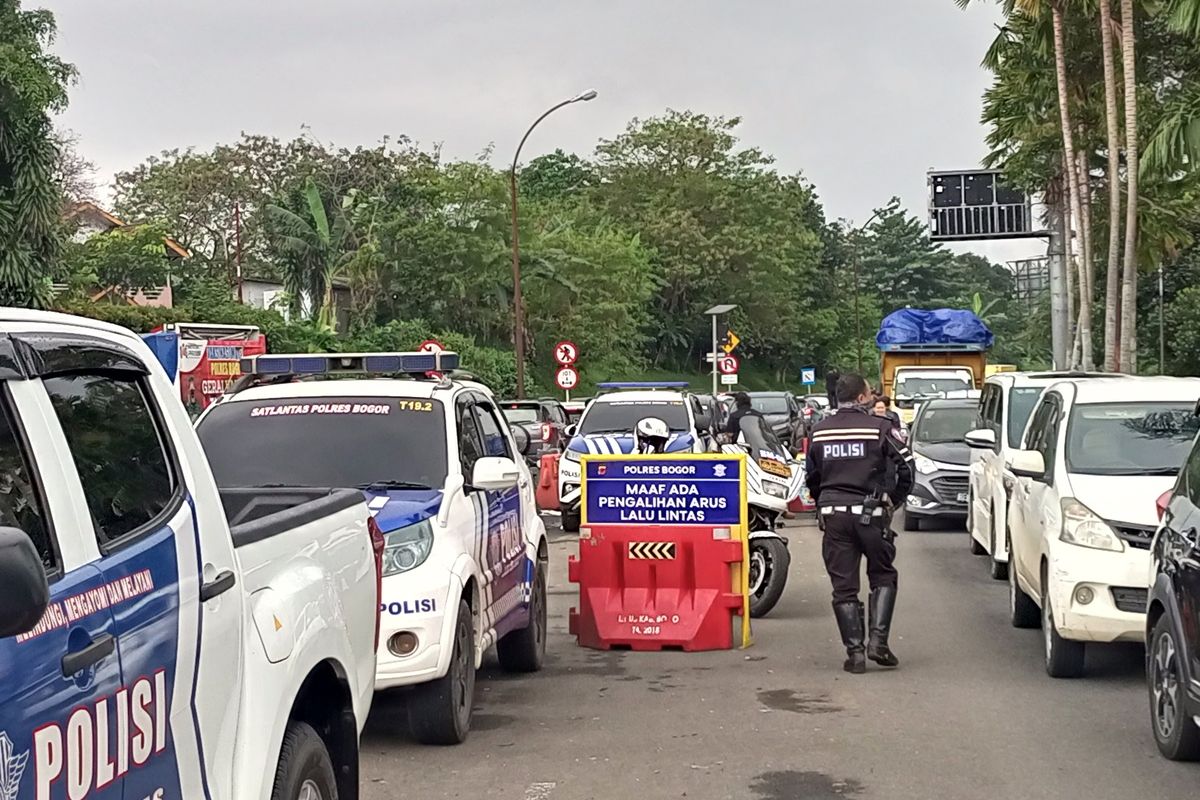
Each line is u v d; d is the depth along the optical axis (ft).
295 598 13.60
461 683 24.31
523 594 29.94
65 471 9.86
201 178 182.19
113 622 9.80
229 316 109.70
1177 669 21.77
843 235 360.69
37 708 8.67
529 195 259.80
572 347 107.55
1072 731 24.82
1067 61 103.60
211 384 74.02
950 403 65.16
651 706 27.43
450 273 161.89
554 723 26.00
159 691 10.44
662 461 34.06
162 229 138.31
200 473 12.36
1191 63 99.60
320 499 16.28
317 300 151.64
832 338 307.17
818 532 62.54
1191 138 72.13
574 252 181.78
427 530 23.66
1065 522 28.40
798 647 33.99
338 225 155.84
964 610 39.58
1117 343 94.99
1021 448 37.63
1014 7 99.60
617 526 34.24
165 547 11.02
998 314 374.84
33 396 9.85
